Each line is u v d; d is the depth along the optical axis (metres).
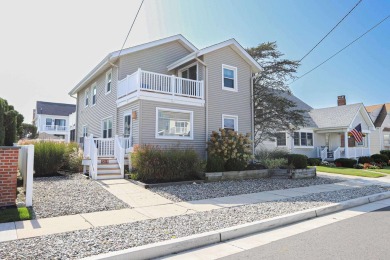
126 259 3.97
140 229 5.17
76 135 22.59
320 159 23.45
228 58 15.73
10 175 6.53
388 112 30.67
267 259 4.00
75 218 5.91
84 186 9.23
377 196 9.11
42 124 43.59
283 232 5.45
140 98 12.52
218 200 8.07
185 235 4.83
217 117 14.94
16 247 4.19
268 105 17.94
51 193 8.02
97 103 18.16
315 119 26.36
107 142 12.92
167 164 10.81
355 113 24.44
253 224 5.50
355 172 16.70
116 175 11.23
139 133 12.38
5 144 12.45
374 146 29.28
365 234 5.16
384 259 3.95
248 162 14.37
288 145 22.98
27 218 5.74
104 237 4.69
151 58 15.73
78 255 3.91
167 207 7.09
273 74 18.34
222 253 4.32
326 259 3.96
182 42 16.80
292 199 8.31
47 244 4.33
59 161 12.02
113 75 15.64
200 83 14.48
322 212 6.98
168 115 13.42
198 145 14.09
